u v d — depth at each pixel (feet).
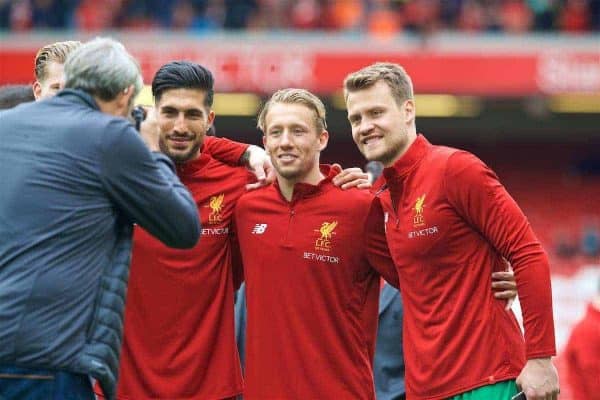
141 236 29.78
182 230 25.00
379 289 30.89
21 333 23.12
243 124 124.16
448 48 111.65
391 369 35.86
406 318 28.53
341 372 29.58
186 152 30.01
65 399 23.39
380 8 116.26
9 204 23.76
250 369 29.71
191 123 29.81
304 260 29.50
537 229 132.16
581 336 38.40
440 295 27.78
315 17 115.75
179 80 29.66
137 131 26.58
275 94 30.04
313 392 29.32
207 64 109.91
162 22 116.88
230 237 30.83
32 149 24.14
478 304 27.48
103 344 23.85
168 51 110.01
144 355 29.71
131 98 25.43
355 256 29.78
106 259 24.32
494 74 111.55
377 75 28.71
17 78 111.55
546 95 113.91
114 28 116.98
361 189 30.12
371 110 28.63
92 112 24.62
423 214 27.84
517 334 27.71
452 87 111.65
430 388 27.63
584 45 110.73
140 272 29.78
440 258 27.73
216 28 116.37
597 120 131.13
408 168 28.48
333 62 110.42
